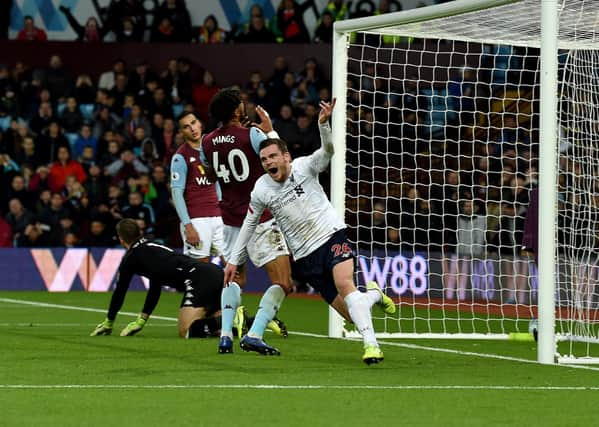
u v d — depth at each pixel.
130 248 31.08
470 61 58.25
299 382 21.08
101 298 50.69
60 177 60.69
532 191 33.28
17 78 65.94
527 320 42.91
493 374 22.94
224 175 27.14
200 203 33.41
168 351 26.64
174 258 30.81
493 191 53.62
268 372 22.61
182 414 17.17
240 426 16.20
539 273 25.64
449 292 51.19
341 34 32.81
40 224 57.94
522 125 56.22
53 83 66.06
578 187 36.50
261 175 26.91
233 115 27.03
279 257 26.22
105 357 25.22
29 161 62.16
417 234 55.53
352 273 24.09
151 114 63.94
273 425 16.31
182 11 68.69
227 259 27.44
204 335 30.58
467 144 56.28
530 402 18.88
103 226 57.91
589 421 17.00
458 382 21.48
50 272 57.28
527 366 24.75
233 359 24.98
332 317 32.09
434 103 58.16
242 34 67.75
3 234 58.00
